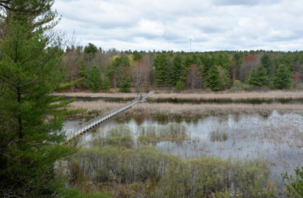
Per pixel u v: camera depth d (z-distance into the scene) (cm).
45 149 766
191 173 1173
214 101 4678
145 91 6669
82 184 1175
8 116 726
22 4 923
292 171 1348
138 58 8619
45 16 1027
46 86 778
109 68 7181
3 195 664
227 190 1109
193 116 3091
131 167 1287
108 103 4278
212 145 1864
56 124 838
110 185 1204
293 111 3312
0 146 714
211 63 6900
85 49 7962
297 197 755
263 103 4106
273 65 7038
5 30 898
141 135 2047
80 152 1308
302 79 7125
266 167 1321
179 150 1745
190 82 6669
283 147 1784
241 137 2059
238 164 1229
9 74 644
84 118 3030
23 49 714
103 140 1911
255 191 1070
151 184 1198
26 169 720
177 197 1054
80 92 6431
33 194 722
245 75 7431
